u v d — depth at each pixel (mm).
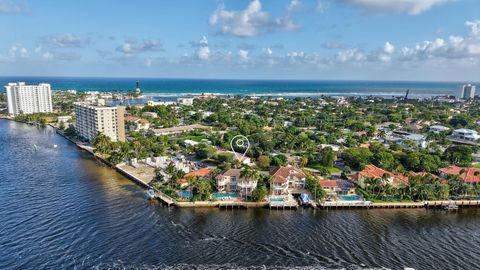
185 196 119812
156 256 83250
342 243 91688
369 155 162625
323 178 140375
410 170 153250
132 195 123938
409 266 81438
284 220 105438
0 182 135375
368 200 118875
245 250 87062
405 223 105000
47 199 118125
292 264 81375
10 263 78688
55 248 85625
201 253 85188
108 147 180750
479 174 134625
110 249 85875
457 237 96625
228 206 114438
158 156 172375
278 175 127125
